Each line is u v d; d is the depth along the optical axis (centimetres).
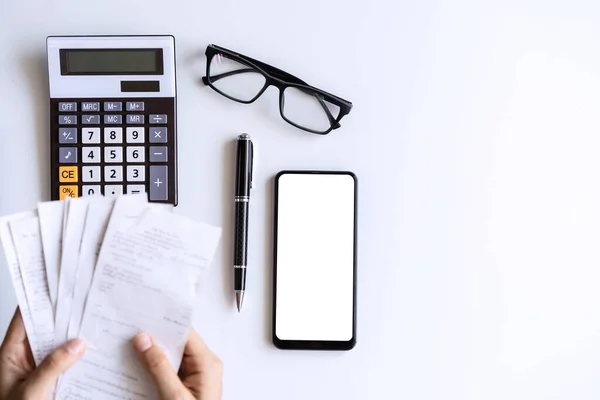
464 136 63
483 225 63
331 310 62
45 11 63
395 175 63
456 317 63
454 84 63
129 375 47
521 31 64
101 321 47
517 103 64
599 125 64
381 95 63
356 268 62
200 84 63
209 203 63
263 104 63
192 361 52
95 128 60
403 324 63
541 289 63
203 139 63
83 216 48
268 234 63
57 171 60
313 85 63
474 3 63
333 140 63
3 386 47
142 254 48
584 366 63
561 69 64
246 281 62
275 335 62
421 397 63
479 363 63
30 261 48
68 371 47
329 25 63
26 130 62
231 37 63
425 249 63
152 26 63
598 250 64
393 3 63
